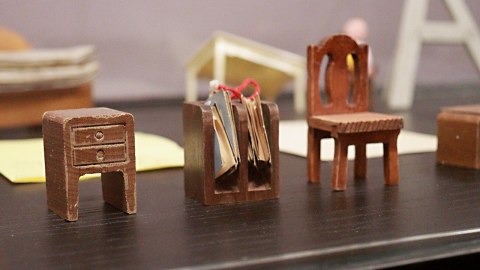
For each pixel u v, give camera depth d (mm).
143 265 333
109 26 1037
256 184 409
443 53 1307
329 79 434
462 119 466
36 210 394
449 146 475
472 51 923
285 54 843
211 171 396
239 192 402
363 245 351
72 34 1012
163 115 814
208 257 339
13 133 646
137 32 1060
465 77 1314
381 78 1255
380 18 1237
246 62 848
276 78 918
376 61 1252
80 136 371
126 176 383
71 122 369
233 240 355
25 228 370
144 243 352
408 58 876
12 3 963
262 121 400
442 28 898
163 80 1090
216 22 1124
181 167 479
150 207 397
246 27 1149
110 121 375
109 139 377
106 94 1037
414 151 517
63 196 378
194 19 1104
